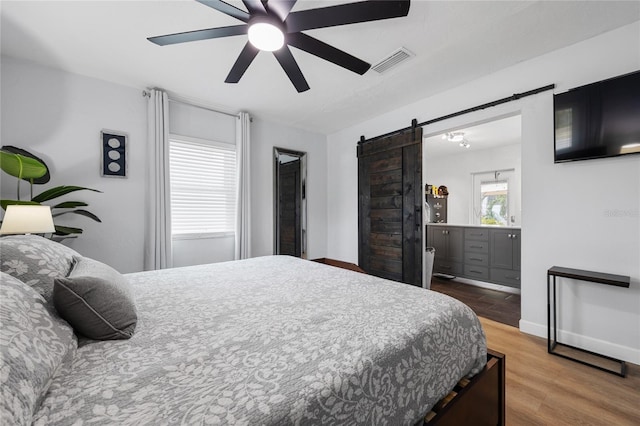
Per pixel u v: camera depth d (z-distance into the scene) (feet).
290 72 6.89
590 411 4.87
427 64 8.16
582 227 6.97
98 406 1.93
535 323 7.80
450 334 3.65
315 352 2.77
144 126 9.67
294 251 14.10
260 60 7.91
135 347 2.85
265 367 2.50
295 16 4.93
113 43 7.13
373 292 4.77
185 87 9.59
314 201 14.92
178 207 10.64
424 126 10.64
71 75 8.49
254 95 10.29
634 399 5.17
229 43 7.16
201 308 4.03
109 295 3.19
